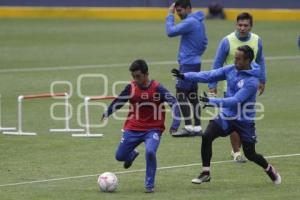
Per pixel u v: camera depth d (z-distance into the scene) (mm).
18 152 39375
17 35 98438
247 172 34938
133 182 33031
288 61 74688
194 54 44281
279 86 60594
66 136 43469
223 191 31328
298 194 30688
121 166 36188
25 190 31656
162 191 31406
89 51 83438
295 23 109500
